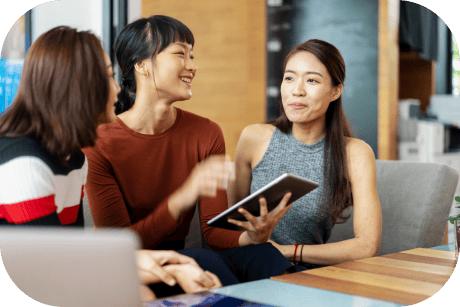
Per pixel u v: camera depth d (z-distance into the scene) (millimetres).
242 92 3369
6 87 2361
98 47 1045
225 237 1375
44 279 666
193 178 1400
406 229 1562
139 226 1326
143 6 3043
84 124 1027
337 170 1426
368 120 3285
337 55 1397
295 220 1447
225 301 828
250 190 1579
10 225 919
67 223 1038
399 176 1637
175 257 993
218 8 3357
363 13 3268
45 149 982
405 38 4102
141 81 1441
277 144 1508
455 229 1210
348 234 1634
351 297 844
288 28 3430
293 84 1395
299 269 1128
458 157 3977
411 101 3965
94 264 662
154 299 854
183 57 1441
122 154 1427
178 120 1504
